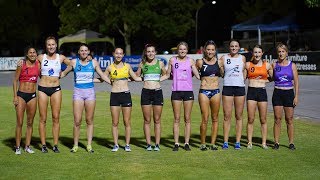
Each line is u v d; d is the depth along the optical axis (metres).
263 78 9.48
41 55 9.02
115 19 42.81
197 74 9.29
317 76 27.97
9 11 47.16
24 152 9.26
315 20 34.19
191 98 9.27
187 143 9.50
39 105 9.05
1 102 17.19
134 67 32.03
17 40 49.38
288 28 33.97
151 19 43.09
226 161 8.55
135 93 20.39
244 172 7.81
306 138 10.60
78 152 9.29
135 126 12.32
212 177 7.52
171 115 13.90
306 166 8.18
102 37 39.19
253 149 9.55
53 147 9.38
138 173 7.76
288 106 9.44
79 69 9.04
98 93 20.55
